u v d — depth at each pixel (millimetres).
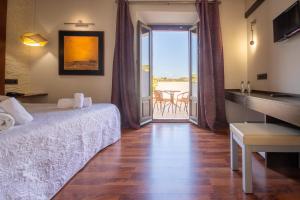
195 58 4527
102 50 4203
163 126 4281
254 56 3758
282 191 1665
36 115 2041
